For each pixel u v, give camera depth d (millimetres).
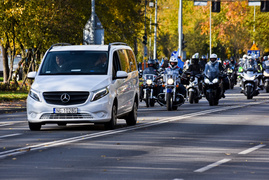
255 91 51969
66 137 24281
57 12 61531
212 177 15328
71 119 25641
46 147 21250
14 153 19812
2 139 24031
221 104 45594
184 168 16703
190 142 22609
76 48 28828
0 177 15367
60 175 15602
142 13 90750
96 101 25781
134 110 30188
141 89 44344
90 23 53688
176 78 39688
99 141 22875
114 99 26953
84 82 26172
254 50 99312
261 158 18641
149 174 15742
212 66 44312
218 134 25438
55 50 28703
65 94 25719
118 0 78188
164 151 20094
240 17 136625
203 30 153625
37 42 62625
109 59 27844
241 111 38531
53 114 25750
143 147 21125
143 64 91625
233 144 22062
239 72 53344
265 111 38438
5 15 59812
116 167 16875
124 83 28594
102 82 26328
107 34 75750
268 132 26297
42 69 27688
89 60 27781
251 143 22391
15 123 31891
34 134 25688
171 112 38062
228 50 172500
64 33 61438
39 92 26047
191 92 46812
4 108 41531
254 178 15227
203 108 41500
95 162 17812
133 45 92062
